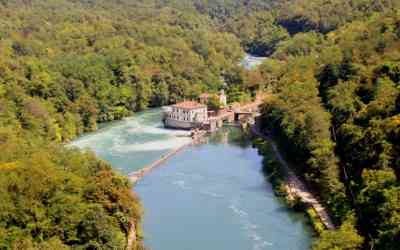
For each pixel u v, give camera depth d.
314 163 166.38
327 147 170.50
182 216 159.25
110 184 139.50
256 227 150.00
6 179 119.94
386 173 131.88
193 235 145.88
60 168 136.38
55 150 152.75
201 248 138.25
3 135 167.50
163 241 142.38
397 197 119.69
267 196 174.62
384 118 168.62
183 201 171.75
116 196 138.75
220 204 168.25
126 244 131.12
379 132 155.00
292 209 161.50
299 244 138.62
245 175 198.25
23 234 115.06
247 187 184.12
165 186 187.00
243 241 141.38
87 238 122.81
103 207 134.25
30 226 116.19
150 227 151.50
